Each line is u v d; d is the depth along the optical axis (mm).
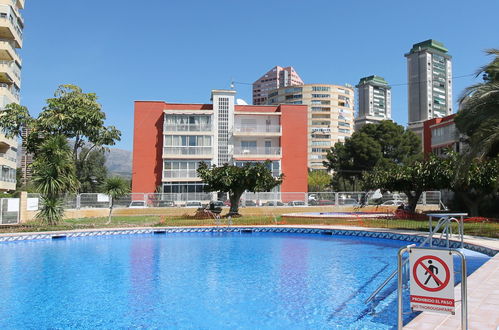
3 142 40156
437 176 24703
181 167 46062
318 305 9062
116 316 8406
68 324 7914
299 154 48344
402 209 30234
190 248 17812
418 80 167750
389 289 10461
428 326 5895
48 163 23594
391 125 59438
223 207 33531
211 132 46719
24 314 8562
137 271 12922
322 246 18328
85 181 49156
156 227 22906
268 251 16922
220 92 48438
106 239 20641
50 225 23016
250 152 47781
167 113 46156
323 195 37750
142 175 45781
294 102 118625
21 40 48125
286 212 34594
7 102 40969
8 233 19547
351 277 12008
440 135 46125
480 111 19000
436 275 4941
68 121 37531
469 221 22672
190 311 8719
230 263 14297
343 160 62250
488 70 18875
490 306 6895
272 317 8258
